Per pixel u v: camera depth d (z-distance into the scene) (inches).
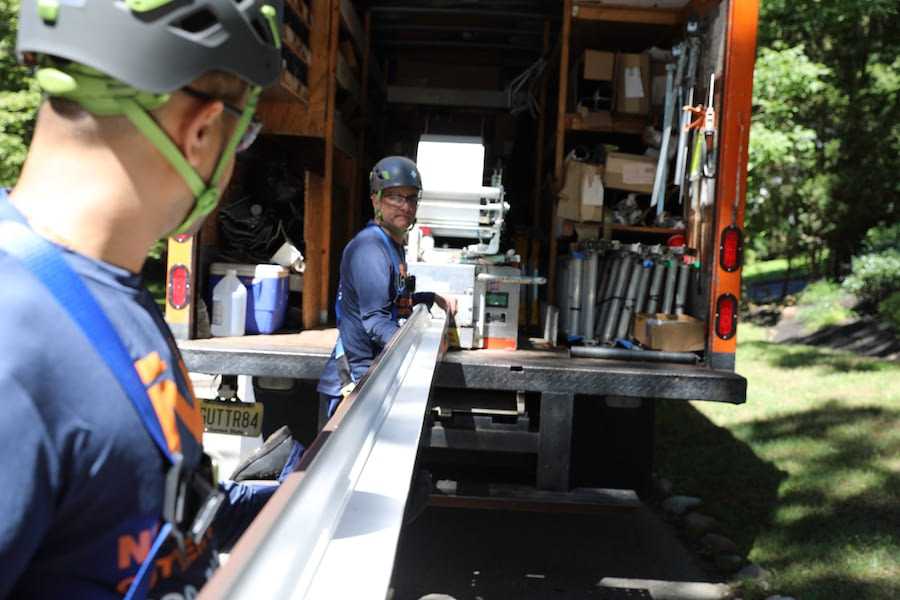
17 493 26.8
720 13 171.8
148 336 32.1
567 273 190.7
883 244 446.3
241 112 35.3
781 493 204.8
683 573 163.9
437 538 181.6
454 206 180.7
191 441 34.1
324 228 192.9
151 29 30.2
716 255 160.6
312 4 194.9
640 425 168.2
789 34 472.4
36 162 31.6
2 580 27.1
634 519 196.5
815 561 162.7
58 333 28.5
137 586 31.0
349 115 241.0
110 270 31.6
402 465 49.0
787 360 374.9
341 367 133.0
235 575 29.8
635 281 182.5
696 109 174.9
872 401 289.9
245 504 50.7
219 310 164.6
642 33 227.9
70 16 29.9
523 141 294.7
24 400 27.1
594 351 160.9
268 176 198.2
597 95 208.4
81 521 29.6
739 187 161.3
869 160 491.5
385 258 130.0
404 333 88.0
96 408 28.9
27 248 29.3
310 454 45.1
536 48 294.5
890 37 478.6
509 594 152.1
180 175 33.2
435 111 298.2
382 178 133.3
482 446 151.9
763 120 416.8
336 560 36.1
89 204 31.2
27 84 382.3
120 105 30.6
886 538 170.4
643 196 211.3
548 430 147.1
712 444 250.7
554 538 183.5
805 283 567.8
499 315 167.8
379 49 301.1
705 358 165.6
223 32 32.3
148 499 30.8
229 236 178.4
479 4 265.6
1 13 372.2
